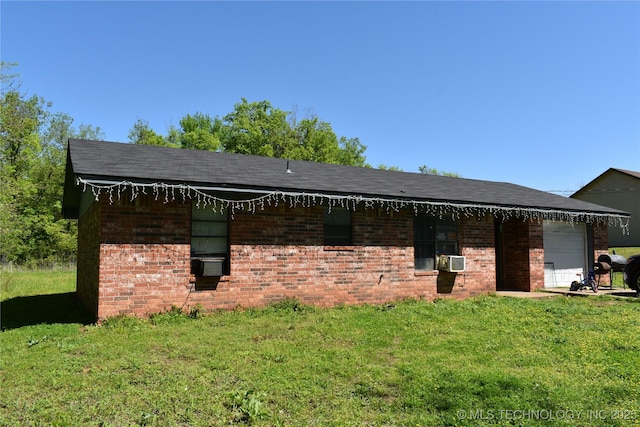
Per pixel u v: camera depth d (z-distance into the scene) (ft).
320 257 34.50
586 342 22.68
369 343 22.89
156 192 27.78
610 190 120.16
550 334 24.75
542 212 43.65
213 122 149.59
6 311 35.09
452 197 39.19
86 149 33.76
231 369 18.45
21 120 97.50
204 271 29.63
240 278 31.48
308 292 33.83
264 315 30.01
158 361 19.67
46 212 106.93
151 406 14.67
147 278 28.66
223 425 13.42
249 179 31.63
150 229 28.94
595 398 15.11
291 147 135.64
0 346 22.17
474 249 42.32
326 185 34.40
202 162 35.86
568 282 49.62
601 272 48.80
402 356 20.47
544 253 48.34
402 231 38.40
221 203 31.19
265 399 15.26
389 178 45.03
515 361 19.62
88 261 34.91
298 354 20.67
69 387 16.43
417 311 32.09
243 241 31.76
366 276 36.35
